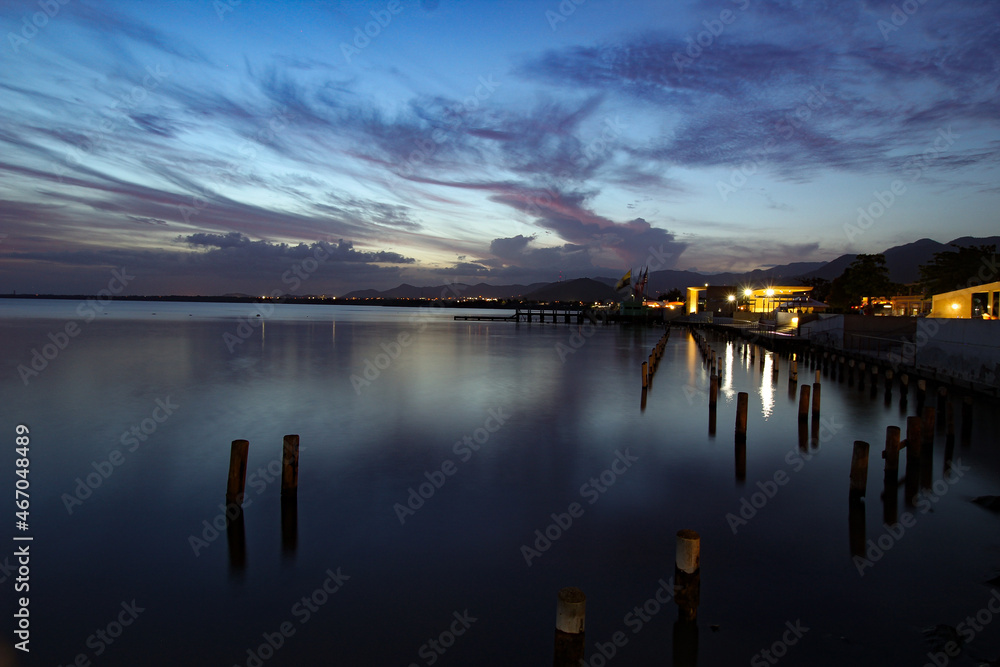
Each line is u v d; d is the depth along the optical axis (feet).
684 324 370.12
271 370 128.36
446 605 28.50
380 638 25.88
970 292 114.01
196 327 310.45
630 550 34.50
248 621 27.22
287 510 41.06
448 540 35.99
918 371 95.04
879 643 24.88
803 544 34.88
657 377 116.98
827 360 122.93
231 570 32.12
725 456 55.26
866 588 29.58
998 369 74.54
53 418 74.38
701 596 28.81
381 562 33.09
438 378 116.67
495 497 43.78
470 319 520.42
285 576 31.48
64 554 34.06
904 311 201.87
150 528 37.91
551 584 30.48
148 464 52.95
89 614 27.78
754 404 83.71
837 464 52.26
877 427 67.82
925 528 37.22
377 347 198.29
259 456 55.93
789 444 59.82
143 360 146.61
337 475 49.55
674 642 25.13
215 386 103.45
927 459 52.29
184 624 26.96
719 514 40.09
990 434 61.16
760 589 29.50
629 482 47.34
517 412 78.74
